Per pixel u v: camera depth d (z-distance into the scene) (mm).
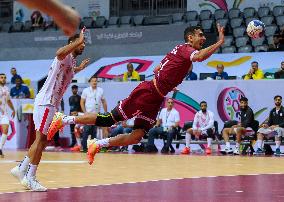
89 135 15422
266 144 14648
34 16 25188
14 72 18734
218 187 6430
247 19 22297
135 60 21406
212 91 15703
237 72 18969
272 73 16594
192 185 6648
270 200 5227
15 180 7242
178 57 6246
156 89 6332
